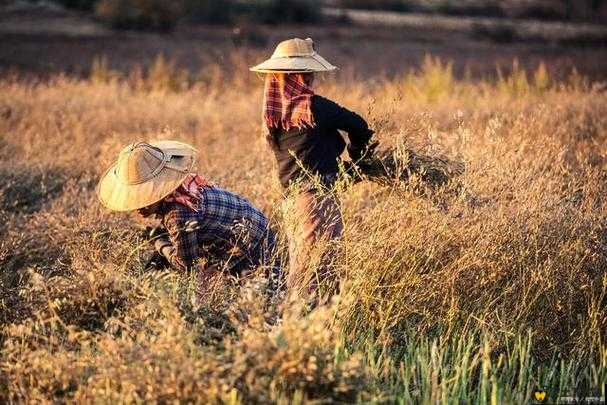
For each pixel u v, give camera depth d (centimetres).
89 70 6388
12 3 12119
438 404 1188
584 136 2559
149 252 1686
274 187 1652
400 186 1587
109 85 4666
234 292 1417
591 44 9062
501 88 3941
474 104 3459
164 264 1565
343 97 3525
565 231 1563
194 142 2878
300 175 1559
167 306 1271
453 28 11438
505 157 1742
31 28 9625
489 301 1466
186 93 4338
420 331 1446
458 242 1531
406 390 1203
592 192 1733
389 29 11100
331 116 1543
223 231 1522
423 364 1277
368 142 1594
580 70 5744
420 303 1483
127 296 1360
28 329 1266
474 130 2519
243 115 3459
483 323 1397
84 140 2955
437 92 3984
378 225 1528
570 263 1514
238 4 11875
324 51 8225
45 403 1159
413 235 1512
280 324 1259
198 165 2292
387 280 1484
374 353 1325
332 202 1553
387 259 1485
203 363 1118
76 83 4794
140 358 1168
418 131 1730
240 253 1534
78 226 1786
